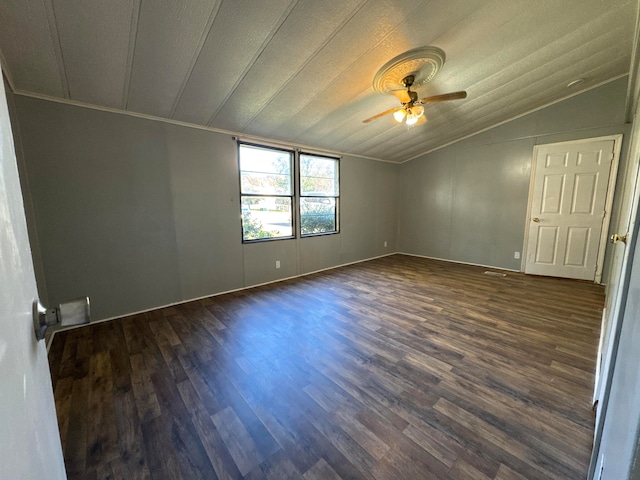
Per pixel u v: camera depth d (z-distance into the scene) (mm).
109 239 2781
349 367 1998
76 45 1870
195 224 3326
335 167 4914
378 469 1248
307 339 2406
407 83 2646
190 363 2064
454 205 5340
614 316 1208
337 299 3383
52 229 2494
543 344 2262
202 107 2824
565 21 2275
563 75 3244
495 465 1253
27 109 2311
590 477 1082
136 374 1938
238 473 1237
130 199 2867
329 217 4941
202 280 3445
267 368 1997
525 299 3295
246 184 3775
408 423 1496
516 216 4566
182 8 1671
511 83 3250
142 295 3018
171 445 1382
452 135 4895
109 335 2502
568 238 4078
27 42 1793
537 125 4203
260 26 1865
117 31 1788
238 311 3031
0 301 385
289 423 1510
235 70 2287
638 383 480
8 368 393
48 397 613
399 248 6344
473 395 1691
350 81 2646
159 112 2848
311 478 1211
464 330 2525
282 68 2328
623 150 3566
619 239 1341
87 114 2578
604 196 3754
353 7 1808
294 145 4180
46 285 2498
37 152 2377
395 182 6098
